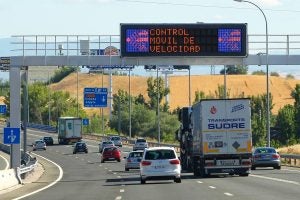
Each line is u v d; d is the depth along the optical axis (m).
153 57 87.25
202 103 86.69
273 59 89.44
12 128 91.25
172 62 87.62
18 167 87.75
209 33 86.94
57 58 90.31
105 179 93.06
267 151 108.62
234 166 87.06
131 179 90.69
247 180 81.00
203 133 86.62
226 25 87.12
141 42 86.56
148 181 84.50
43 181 92.44
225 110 86.75
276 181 78.50
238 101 86.75
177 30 86.62
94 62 89.50
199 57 87.25
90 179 94.62
